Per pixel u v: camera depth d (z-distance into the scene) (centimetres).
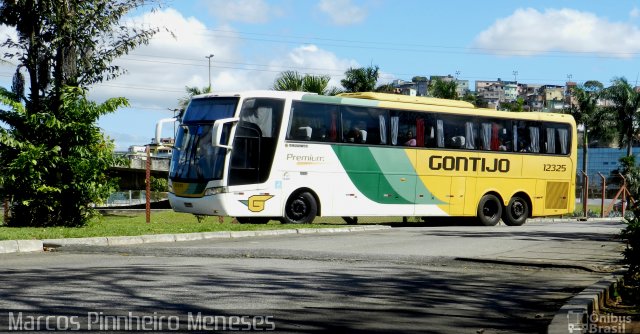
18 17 2020
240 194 2227
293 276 1106
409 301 922
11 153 2012
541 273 1214
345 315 818
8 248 1455
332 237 1969
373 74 4919
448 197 2664
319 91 3794
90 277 1052
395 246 1661
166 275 1083
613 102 7569
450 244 1731
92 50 2112
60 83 2047
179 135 2342
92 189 2020
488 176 2764
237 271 1145
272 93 2308
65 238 1625
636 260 1033
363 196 2472
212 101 2309
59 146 1991
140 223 2312
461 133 2708
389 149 2533
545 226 2808
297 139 2336
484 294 993
